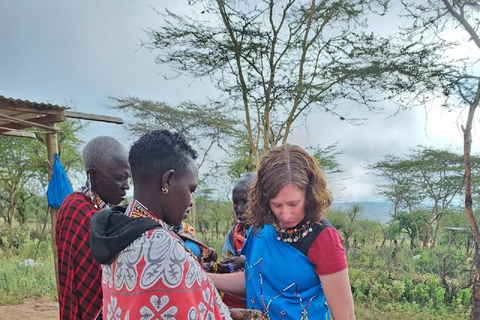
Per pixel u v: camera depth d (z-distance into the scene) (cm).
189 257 127
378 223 2627
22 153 2003
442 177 2238
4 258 1237
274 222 170
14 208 2086
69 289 230
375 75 1159
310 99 1241
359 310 850
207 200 2225
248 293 179
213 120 1780
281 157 162
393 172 2361
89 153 253
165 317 118
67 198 251
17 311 775
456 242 2056
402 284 972
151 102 1758
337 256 160
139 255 121
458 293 944
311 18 1187
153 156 142
